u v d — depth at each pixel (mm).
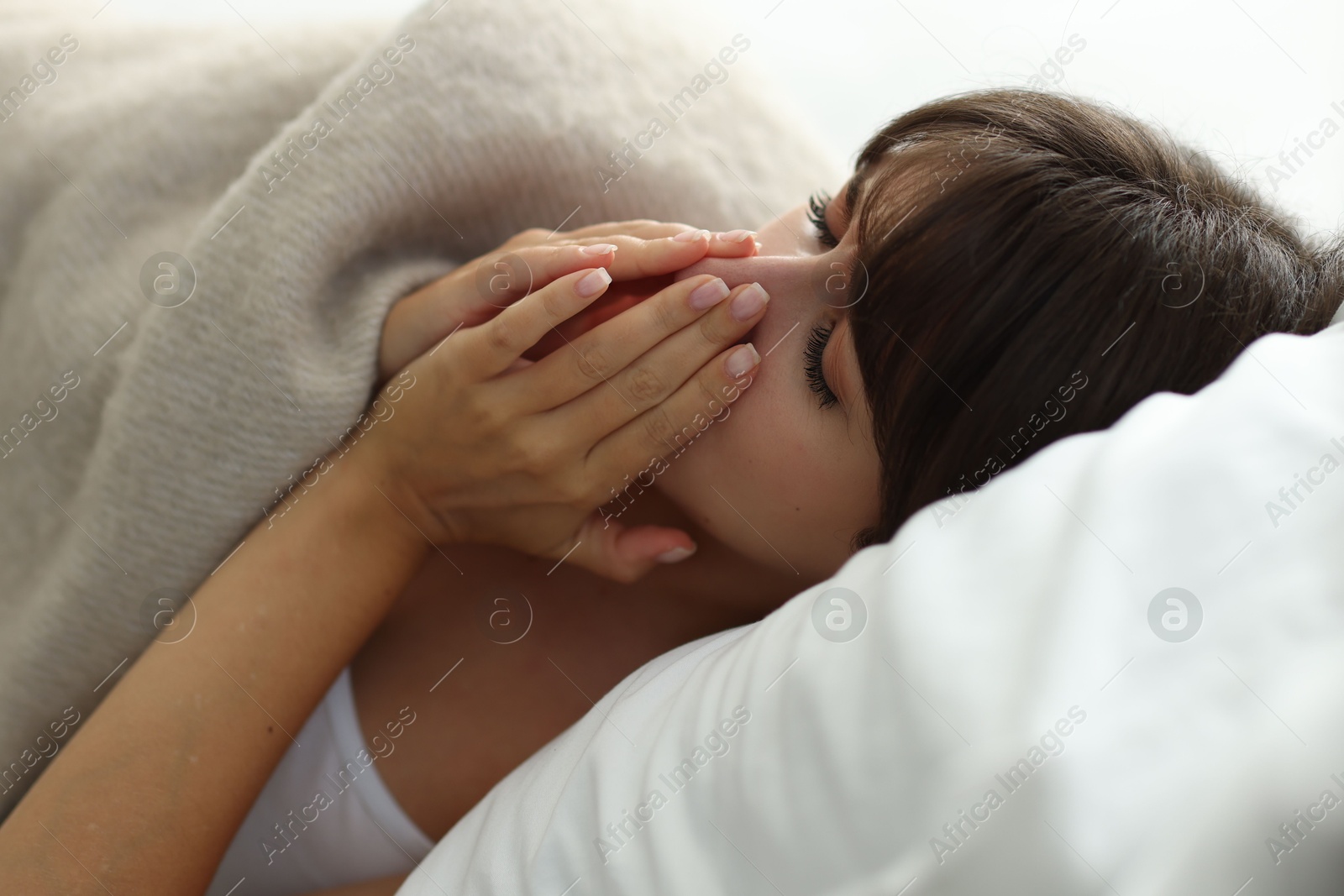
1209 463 441
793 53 1410
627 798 472
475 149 775
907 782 385
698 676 535
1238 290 581
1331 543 416
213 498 728
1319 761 355
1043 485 460
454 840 564
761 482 665
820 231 701
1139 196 587
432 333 719
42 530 845
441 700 750
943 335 570
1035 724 365
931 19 1411
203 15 1396
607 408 654
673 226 690
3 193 906
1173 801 353
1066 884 340
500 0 802
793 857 405
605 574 733
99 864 589
